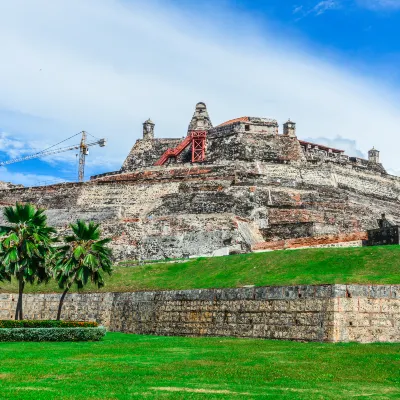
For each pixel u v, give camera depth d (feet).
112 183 293.02
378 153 392.47
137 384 71.26
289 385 71.72
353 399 64.18
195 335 136.05
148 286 160.35
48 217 271.90
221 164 304.09
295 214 250.37
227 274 149.69
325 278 123.75
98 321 161.07
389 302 112.78
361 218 258.57
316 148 376.89
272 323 121.80
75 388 68.33
